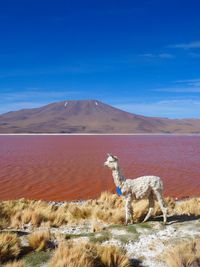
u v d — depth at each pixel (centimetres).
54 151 5022
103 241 892
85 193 2073
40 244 831
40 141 8350
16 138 10625
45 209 1248
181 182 2442
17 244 823
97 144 7012
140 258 796
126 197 1026
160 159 3969
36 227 1084
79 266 701
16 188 2188
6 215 1171
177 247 788
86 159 3859
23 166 3212
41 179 2509
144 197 1020
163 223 1012
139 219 1098
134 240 894
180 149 5738
